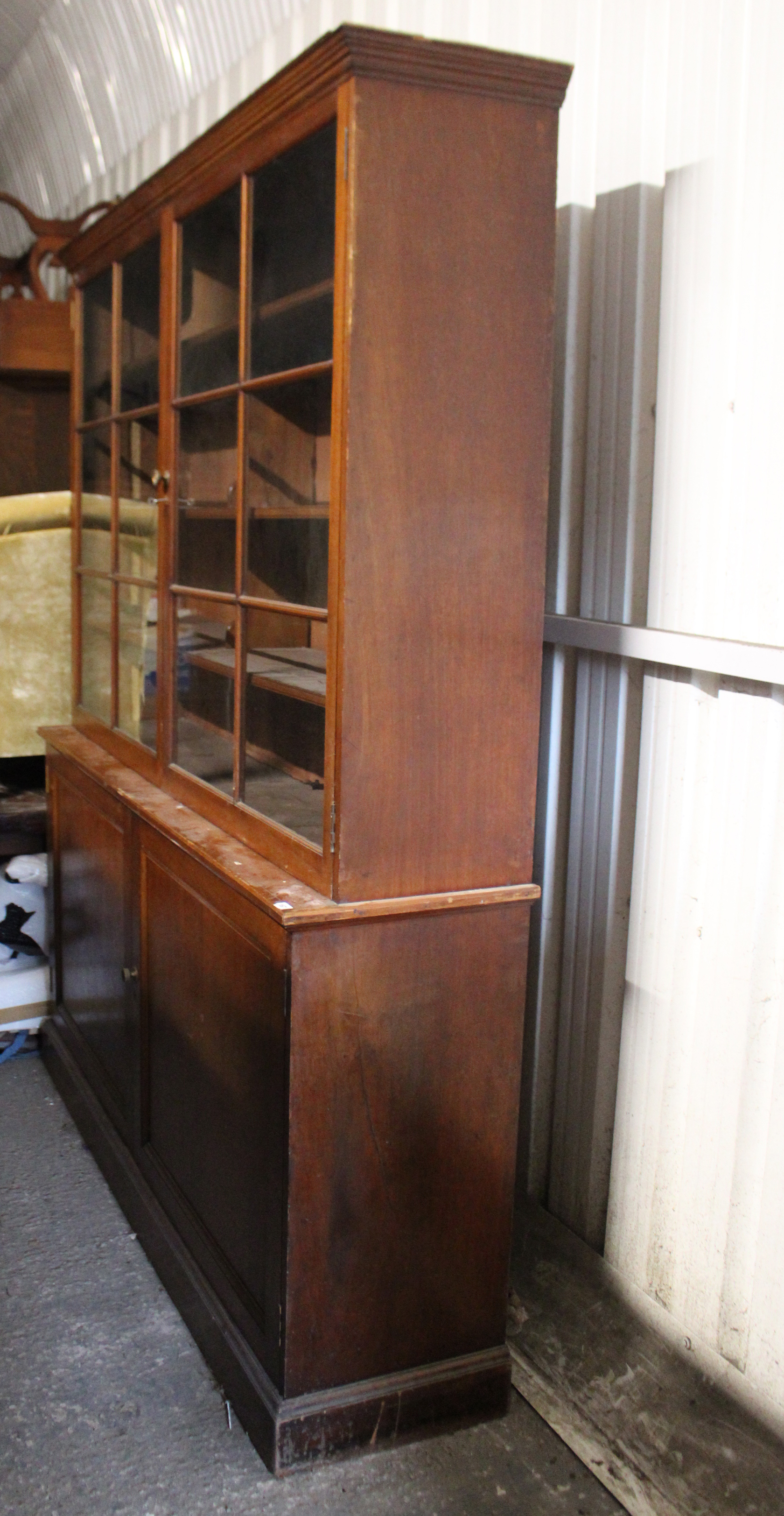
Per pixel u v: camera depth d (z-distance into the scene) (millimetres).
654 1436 2045
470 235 1769
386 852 1870
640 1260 2277
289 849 1976
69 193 4906
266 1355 2033
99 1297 2439
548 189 1813
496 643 1893
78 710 3309
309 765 1905
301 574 1901
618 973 2314
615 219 2191
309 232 1808
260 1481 1981
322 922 1814
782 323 1849
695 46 1982
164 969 2436
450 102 1728
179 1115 2408
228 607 2170
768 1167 1975
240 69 3307
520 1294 2398
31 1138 3066
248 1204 2072
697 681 2062
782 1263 1950
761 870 1952
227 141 2053
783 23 1813
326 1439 2004
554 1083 2529
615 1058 2342
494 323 1806
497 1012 2010
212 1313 2205
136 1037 2617
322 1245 1946
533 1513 1938
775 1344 1971
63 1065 3242
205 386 2236
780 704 1897
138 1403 2150
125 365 2717
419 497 1796
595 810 2344
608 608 2273
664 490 2105
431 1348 2084
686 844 2113
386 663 1816
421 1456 2049
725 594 1987
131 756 2785
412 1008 1937
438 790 1892
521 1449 2076
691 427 2041
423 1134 1989
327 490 1811
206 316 2221
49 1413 2119
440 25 2564
